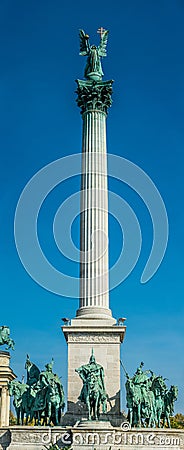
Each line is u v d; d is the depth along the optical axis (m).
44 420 62.38
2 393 85.69
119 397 63.03
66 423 61.69
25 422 68.06
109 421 59.84
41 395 61.94
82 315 66.50
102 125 73.94
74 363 64.38
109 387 63.41
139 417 59.97
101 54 78.81
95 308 66.50
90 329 65.31
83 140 73.38
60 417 61.88
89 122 73.56
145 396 60.97
